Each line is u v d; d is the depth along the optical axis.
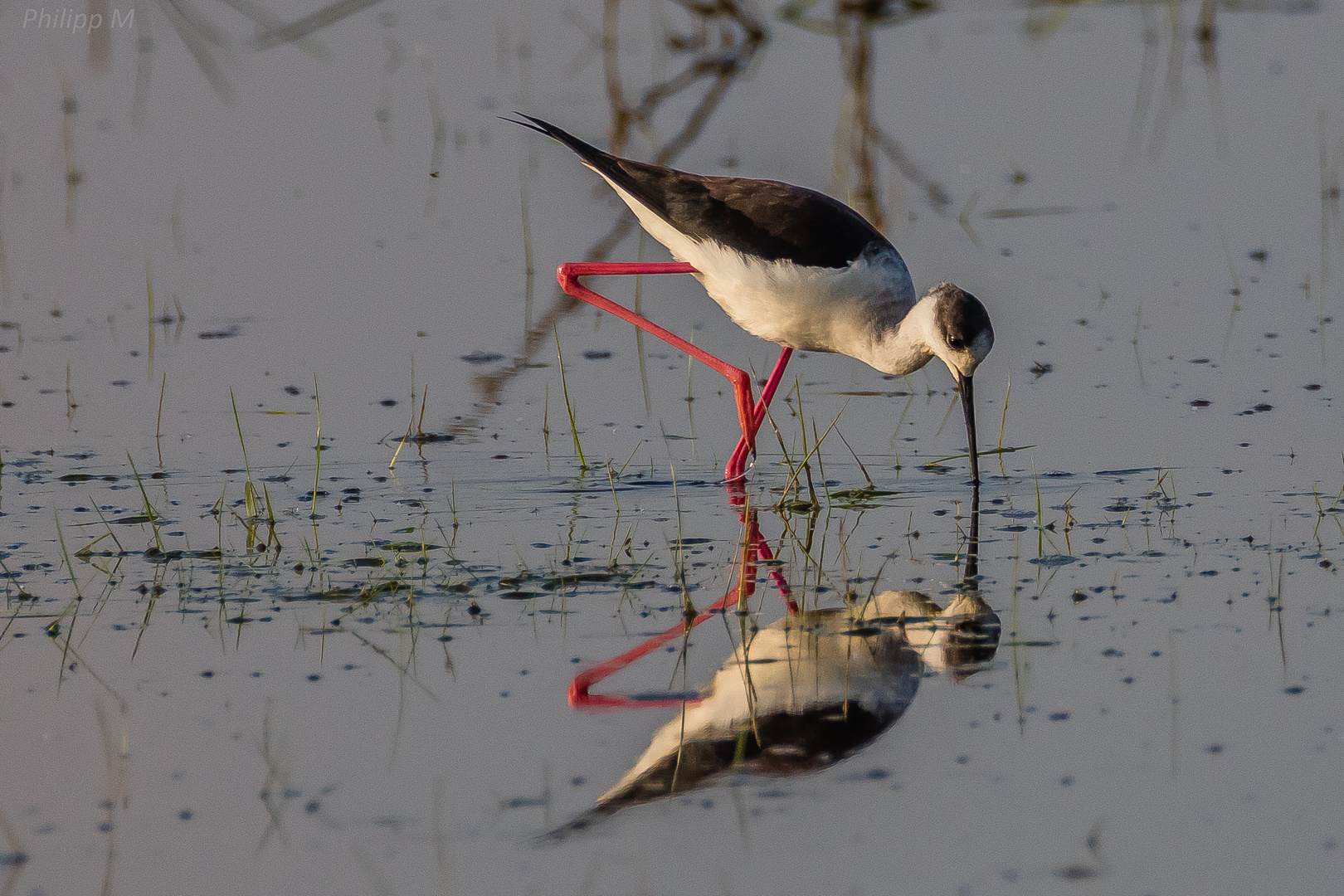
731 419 11.97
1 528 9.54
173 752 6.71
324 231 16.44
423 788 6.41
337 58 22.39
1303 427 10.95
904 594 8.36
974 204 16.75
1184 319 13.48
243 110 20.33
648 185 11.46
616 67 21.67
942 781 6.38
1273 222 15.77
